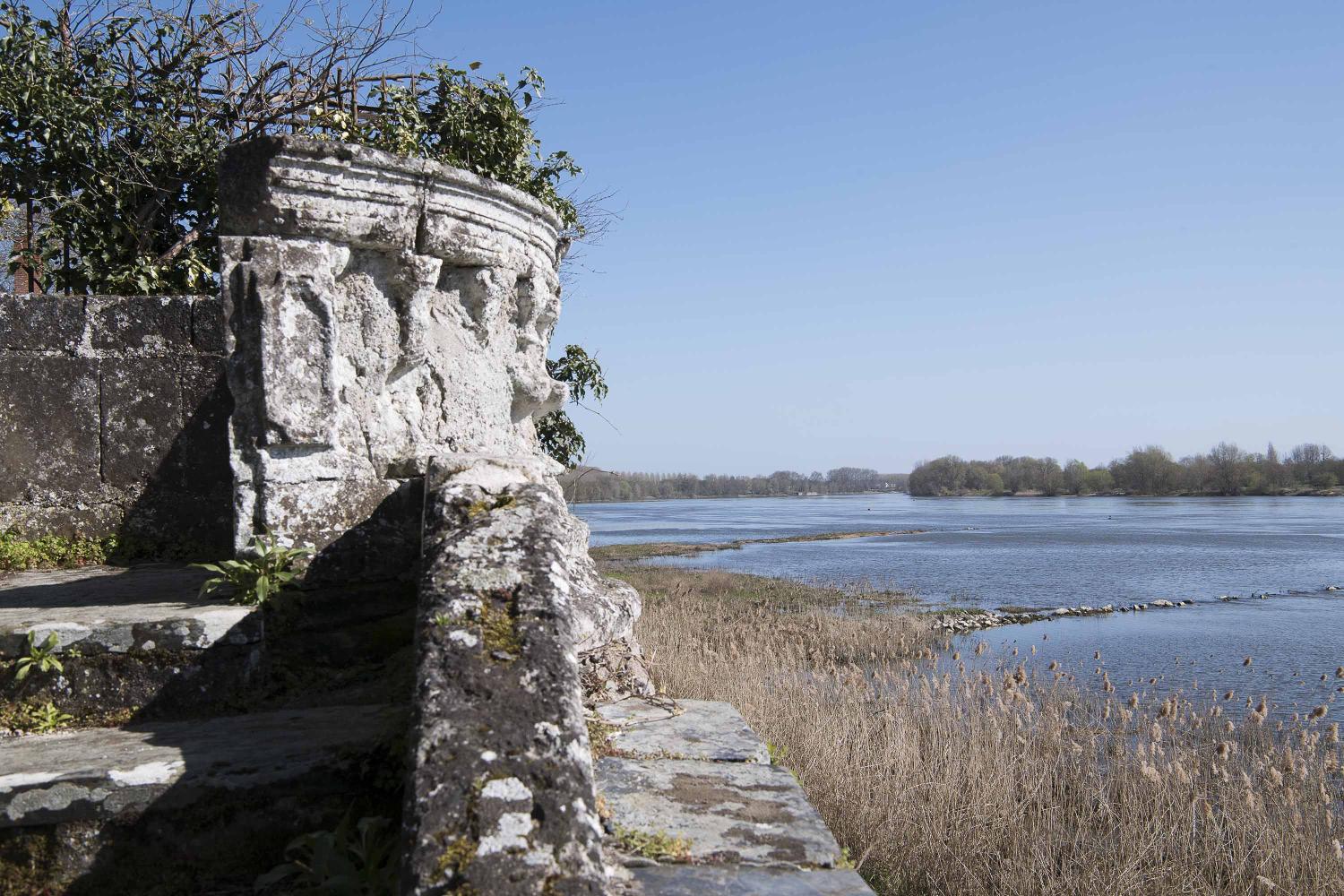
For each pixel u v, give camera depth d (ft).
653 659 24.91
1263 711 24.77
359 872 8.66
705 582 92.22
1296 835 20.17
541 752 7.45
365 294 14.93
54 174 25.82
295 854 9.68
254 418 13.35
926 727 26.12
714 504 596.70
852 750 22.47
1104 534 197.26
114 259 26.03
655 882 8.46
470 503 10.44
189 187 27.35
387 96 28.63
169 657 11.73
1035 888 18.69
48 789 9.39
